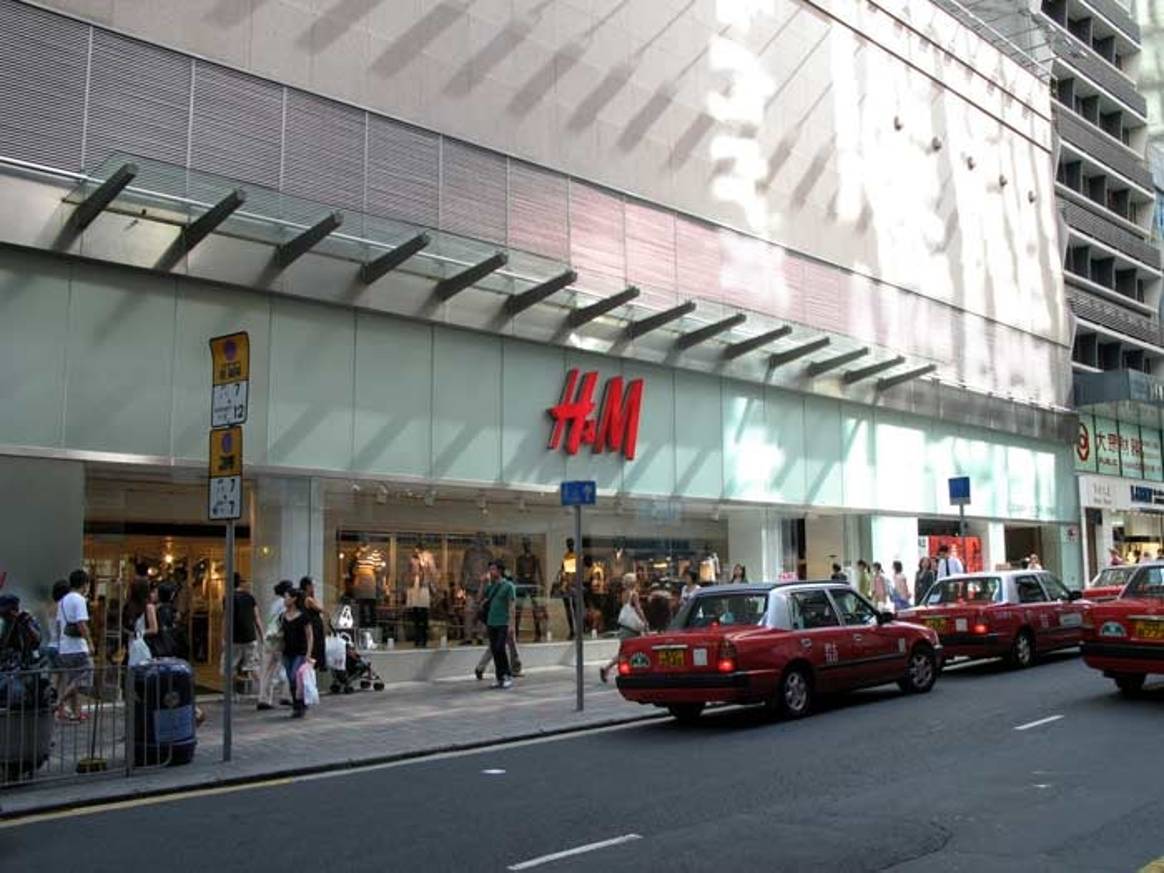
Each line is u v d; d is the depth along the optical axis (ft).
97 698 31.30
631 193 67.15
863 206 87.10
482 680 55.57
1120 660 41.09
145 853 22.62
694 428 70.33
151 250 45.91
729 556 76.59
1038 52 122.72
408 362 55.06
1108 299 132.87
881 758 31.09
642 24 69.46
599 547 67.05
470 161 58.34
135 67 46.52
